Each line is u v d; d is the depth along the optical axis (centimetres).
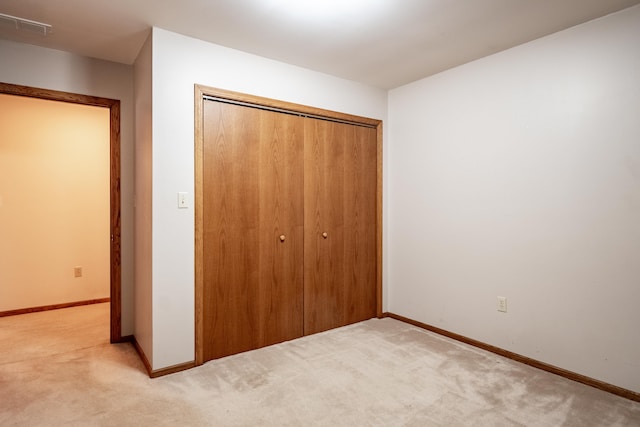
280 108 278
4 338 293
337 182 314
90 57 276
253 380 223
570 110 226
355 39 241
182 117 236
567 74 227
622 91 205
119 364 245
